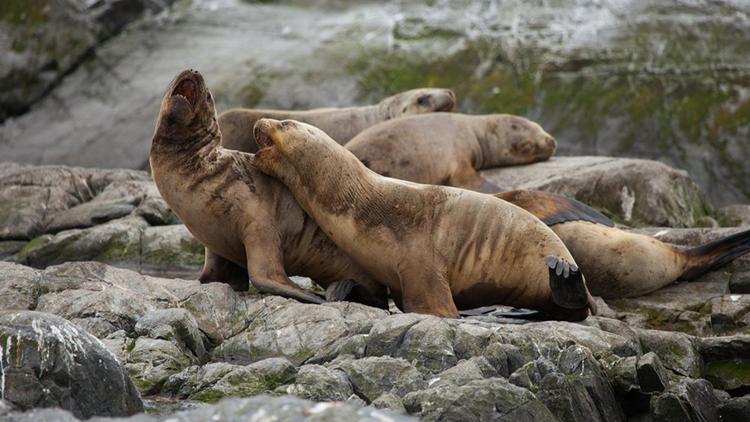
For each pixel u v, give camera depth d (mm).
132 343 33594
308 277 40969
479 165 57250
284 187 39656
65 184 56812
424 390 30156
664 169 58031
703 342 37125
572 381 31812
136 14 90000
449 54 83812
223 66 83750
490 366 31938
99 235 50438
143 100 81625
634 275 43375
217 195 38719
